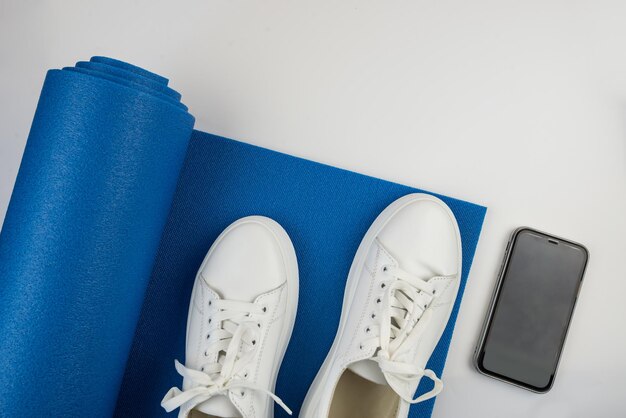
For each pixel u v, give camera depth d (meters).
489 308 1.20
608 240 1.22
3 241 0.98
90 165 0.94
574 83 1.21
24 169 0.98
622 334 1.22
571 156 1.21
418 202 1.19
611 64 1.20
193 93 1.23
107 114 0.94
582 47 1.21
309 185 1.22
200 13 1.23
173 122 0.99
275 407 1.22
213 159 1.22
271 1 1.22
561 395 1.22
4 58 1.25
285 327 1.19
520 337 1.19
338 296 1.21
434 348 1.19
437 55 1.21
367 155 1.22
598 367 1.22
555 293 1.19
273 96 1.22
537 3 1.21
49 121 0.95
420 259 1.17
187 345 1.17
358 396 1.18
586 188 1.21
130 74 0.98
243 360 1.13
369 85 1.22
